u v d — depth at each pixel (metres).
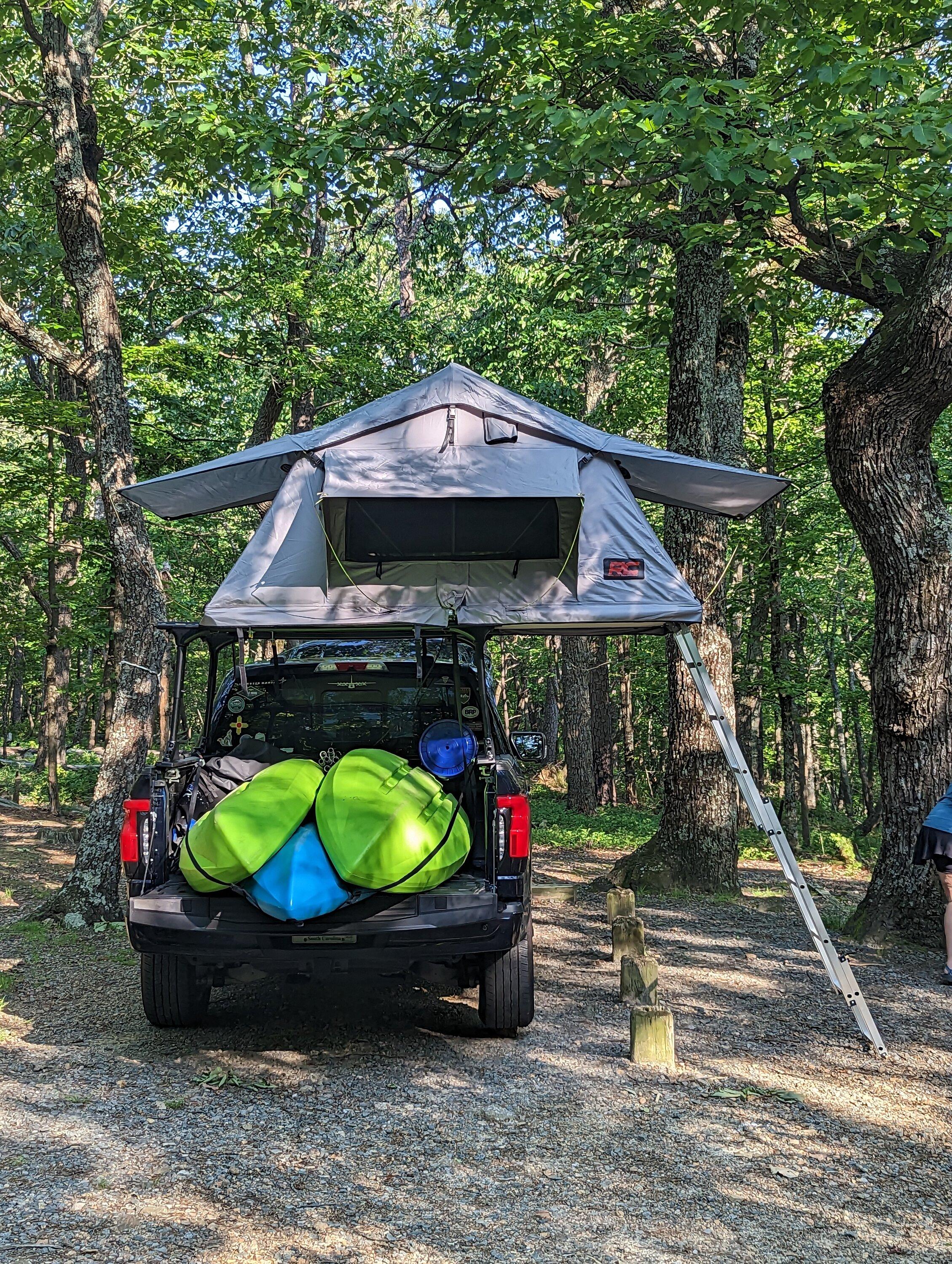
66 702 21.06
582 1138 3.84
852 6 7.29
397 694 5.66
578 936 7.68
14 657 36.16
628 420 18.33
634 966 5.77
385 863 4.43
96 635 16.42
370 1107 4.13
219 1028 5.26
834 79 6.65
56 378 15.48
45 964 6.58
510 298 18.45
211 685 5.81
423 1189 3.38
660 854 9.86
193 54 10.90
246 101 10.17
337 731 5.64
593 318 17.44
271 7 10.29
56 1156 3.56
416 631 5.01
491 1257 2.95
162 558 23.00
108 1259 2.85
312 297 17.38
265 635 5.29
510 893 4.73
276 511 5.41
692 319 9.95
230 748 5.62
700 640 9.82
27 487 14.91
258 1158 3.60
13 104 9.30
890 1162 3.71
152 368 15.72
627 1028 5.31
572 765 20.09
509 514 5.24
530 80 8.28
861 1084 4.53
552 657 27.20
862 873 12.86
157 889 4.73
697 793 9.73
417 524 5.22
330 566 5.20
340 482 5.14
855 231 7.73
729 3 7.51
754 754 19.62
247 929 4.54
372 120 8.69
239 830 4.52
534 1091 4.35
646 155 7.22
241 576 5.22
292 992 6.01
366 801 4.64
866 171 6.87
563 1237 3.08
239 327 17.42
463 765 5.11
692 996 5.96
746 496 6.32
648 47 8.41
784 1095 4.32
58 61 8.44
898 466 7.55
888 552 7.57
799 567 17.16
